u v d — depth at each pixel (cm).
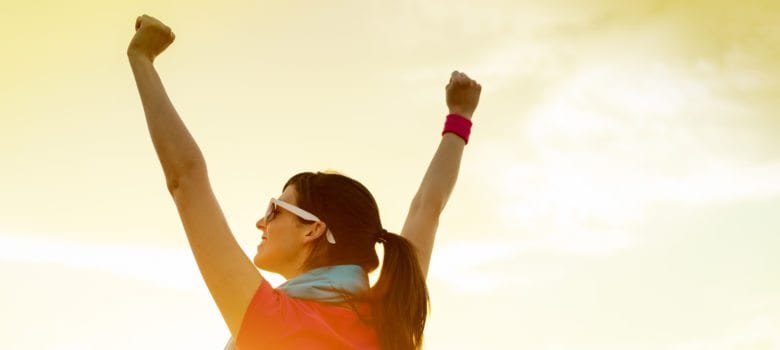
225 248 172
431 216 258
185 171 178
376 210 205
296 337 167
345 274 186
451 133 279
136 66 196
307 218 195
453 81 288
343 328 177
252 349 167
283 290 182
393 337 184
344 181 203
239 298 169
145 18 203
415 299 194
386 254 198
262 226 202
